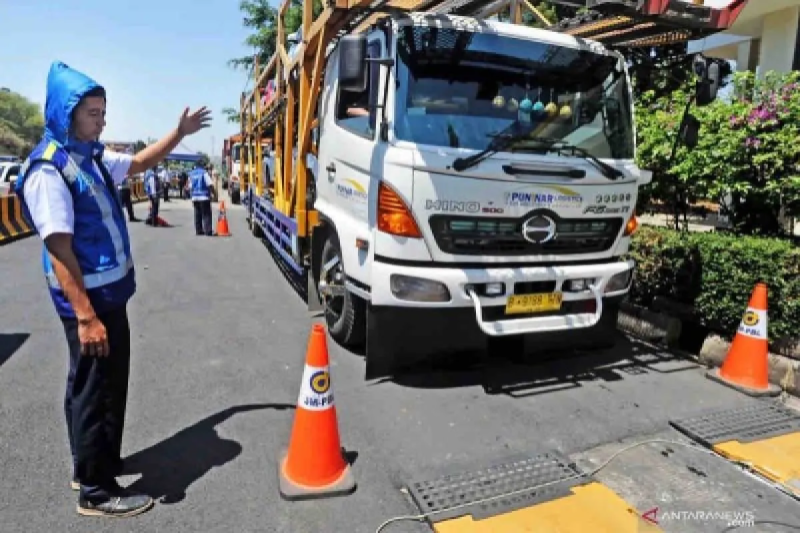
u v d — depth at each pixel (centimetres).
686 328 541
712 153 539
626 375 455
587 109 430
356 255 425
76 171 250
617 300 450
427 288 377
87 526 264
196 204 1302
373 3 437
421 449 338
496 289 388
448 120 390
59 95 244
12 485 293
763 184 534
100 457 266
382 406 393
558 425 371
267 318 611
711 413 388
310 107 557
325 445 296
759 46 1255
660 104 649
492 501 286
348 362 474
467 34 403
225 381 438
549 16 771
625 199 429
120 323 273
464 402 402
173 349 507
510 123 404
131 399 400
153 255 1006
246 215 1708
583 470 318
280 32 776
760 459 327
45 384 421
